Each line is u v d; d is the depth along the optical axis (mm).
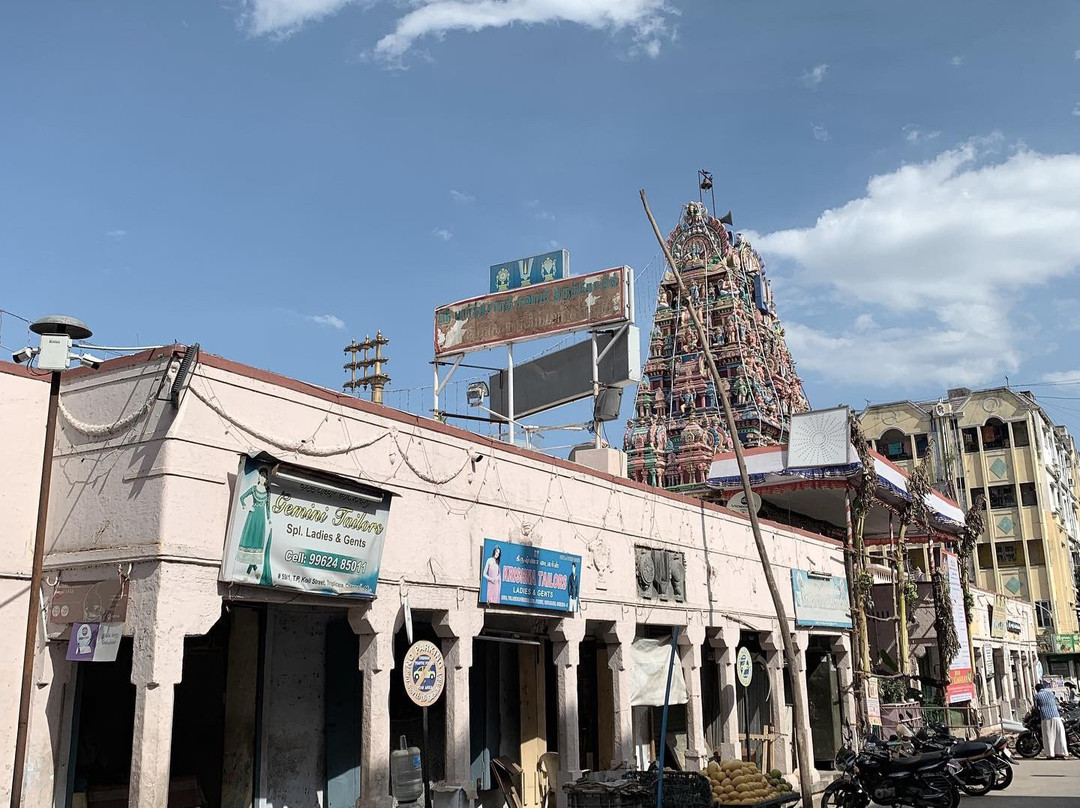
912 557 42031
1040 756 26672
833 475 26516
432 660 12609
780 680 22250
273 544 10531
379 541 11898
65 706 10773
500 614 14367
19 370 11000
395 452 12578
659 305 58781
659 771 12344
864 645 26391
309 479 10891
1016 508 61781
